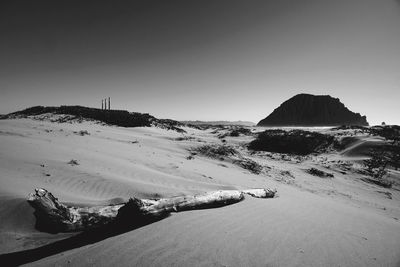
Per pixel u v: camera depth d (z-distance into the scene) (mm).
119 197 7867
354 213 9492
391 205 20266
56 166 10547
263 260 4301
